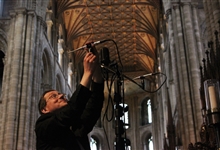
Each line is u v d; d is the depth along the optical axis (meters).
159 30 35.34
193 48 19.81
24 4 22.83
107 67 4.89
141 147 44.78
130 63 45.41
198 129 17.86
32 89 20.92
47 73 27.92
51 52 28.83
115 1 33.59
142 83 8.69
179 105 19.58
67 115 2.62
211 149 11.21
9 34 22.84
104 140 44.91
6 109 19.58
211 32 12.25
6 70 21.05
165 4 24.00
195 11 21.19
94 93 3.06
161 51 35.28
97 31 38.50
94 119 3.01
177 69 20.91
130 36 39.53
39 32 23.12
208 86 4.62
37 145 2.65
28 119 19.55
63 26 35.69
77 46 40.53
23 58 21.12
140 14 35.59
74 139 2.69
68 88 36.53
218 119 4.44
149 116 46.25
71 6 33.88
